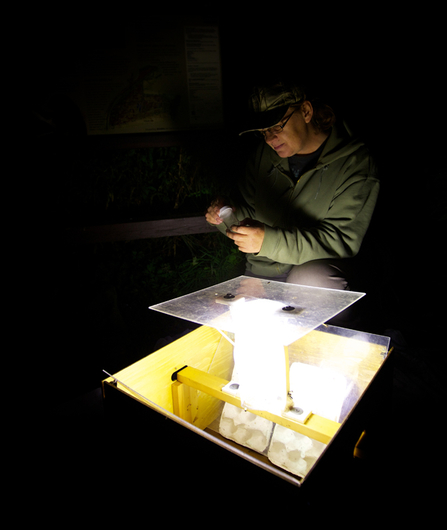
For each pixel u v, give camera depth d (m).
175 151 2.80
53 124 2.38
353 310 1.79
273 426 1.15
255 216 2.20
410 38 2.99
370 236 2.20
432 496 1.17
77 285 2.48
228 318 1.04
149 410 0.93
